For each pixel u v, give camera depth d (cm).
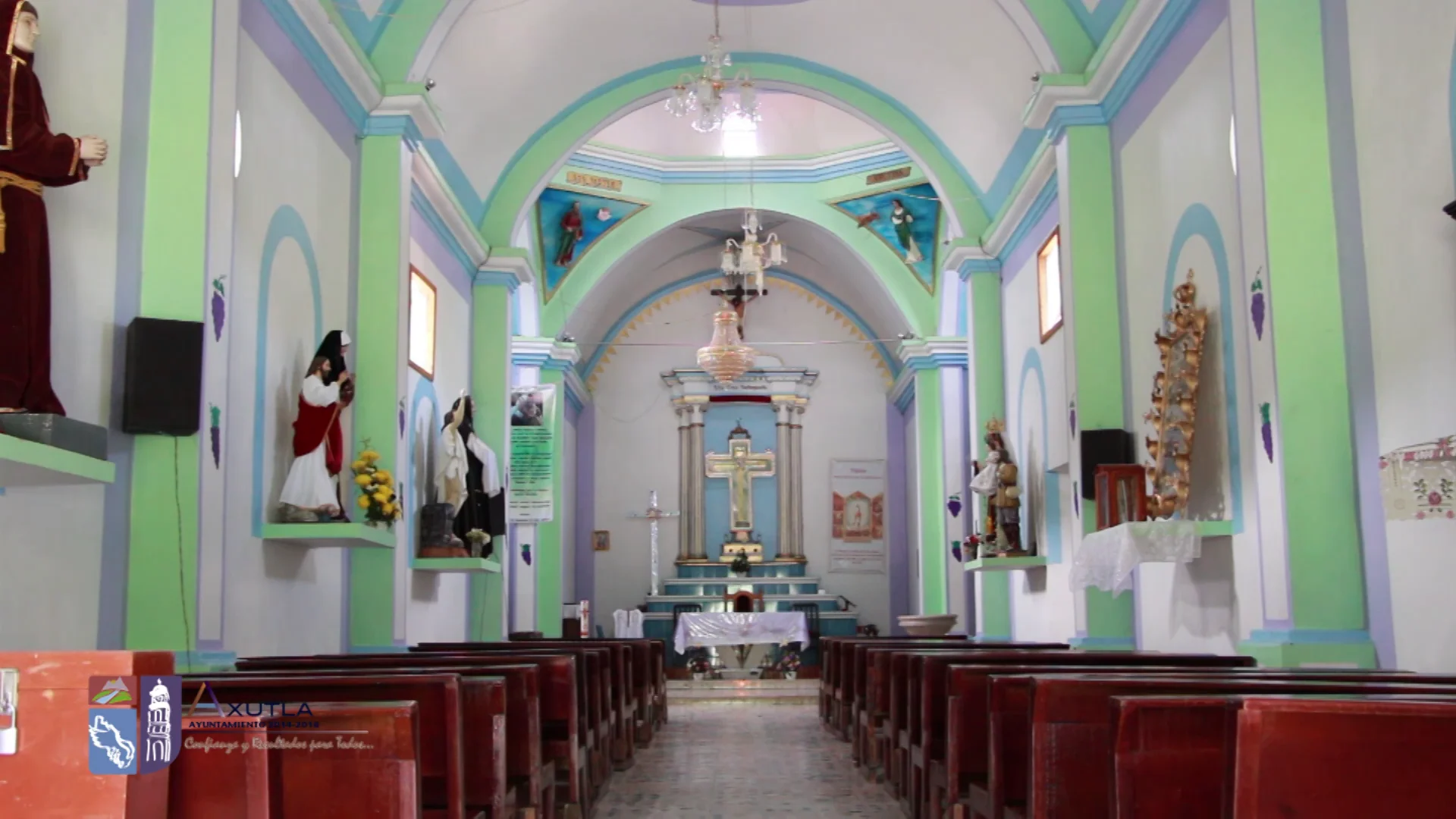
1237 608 771
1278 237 683
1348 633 655
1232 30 728
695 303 2400
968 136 1346
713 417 2380
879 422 2377
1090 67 1005
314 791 302
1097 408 996
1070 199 1023
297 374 848
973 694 512
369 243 983
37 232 491
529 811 515
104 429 508
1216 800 308
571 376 2036
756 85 1416
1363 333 664
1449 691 369
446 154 1223
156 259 609
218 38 639
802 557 2295
